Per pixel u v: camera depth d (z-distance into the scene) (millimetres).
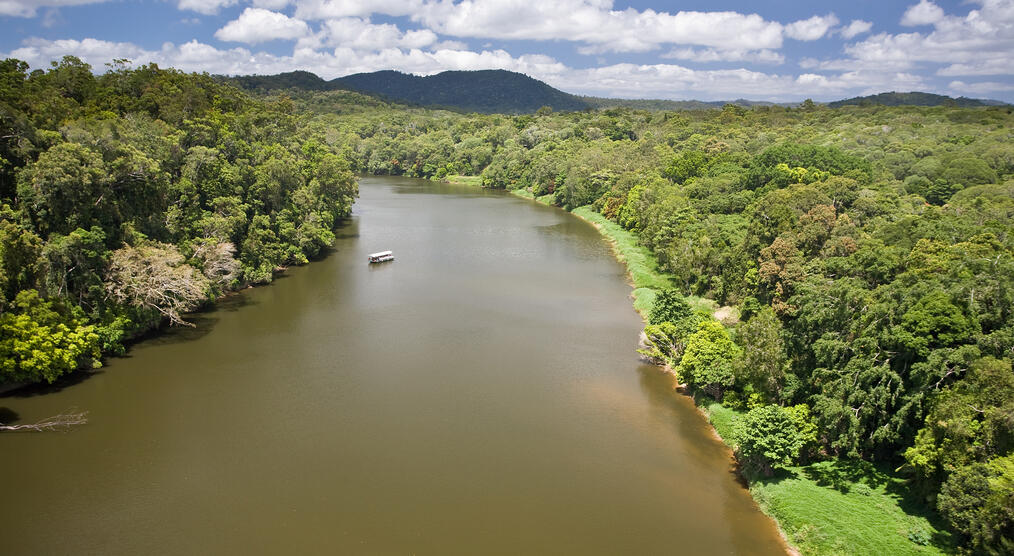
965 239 80188
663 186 163750
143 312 87188
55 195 77688
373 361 83688
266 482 56969
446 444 63844
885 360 56094
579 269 134000
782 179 138625
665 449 63719
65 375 76562
